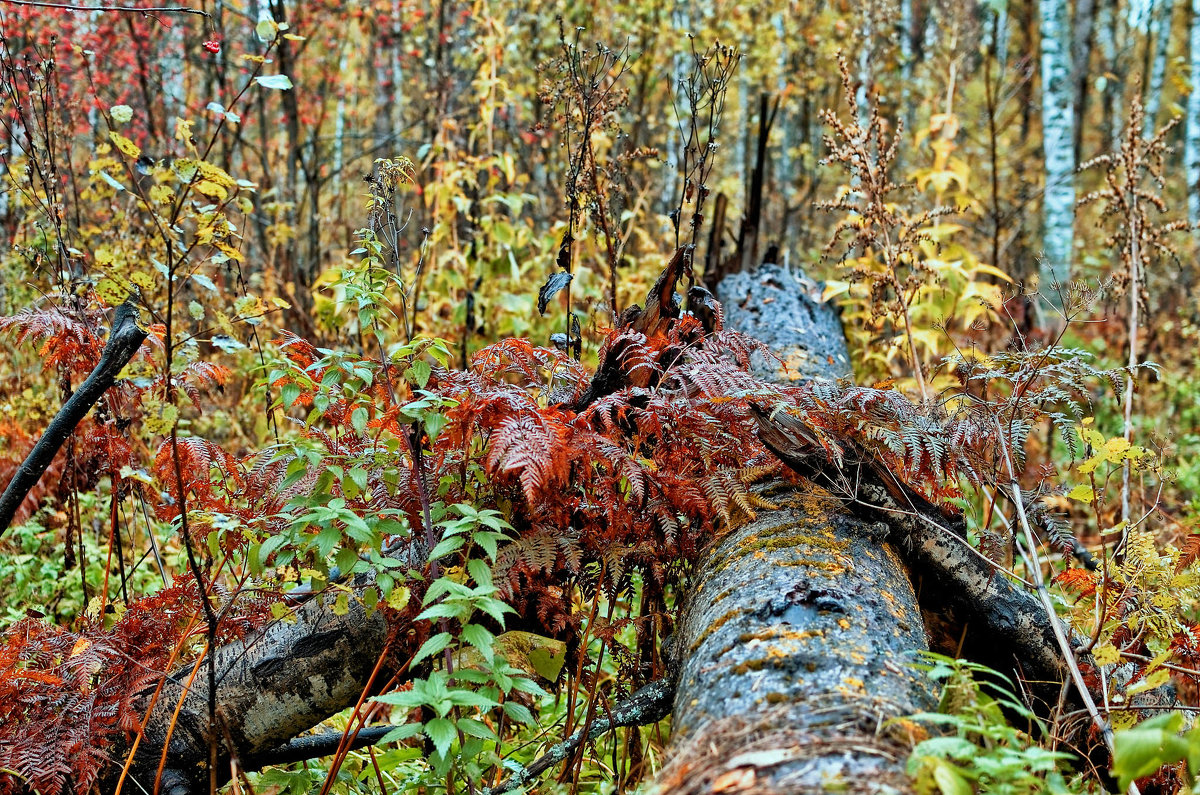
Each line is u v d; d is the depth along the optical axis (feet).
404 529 7.27
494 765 7.88
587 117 13.38
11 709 7.52
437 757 6.86
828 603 6.75
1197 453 17.04
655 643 8.63
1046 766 5.09
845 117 34.01
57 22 25.63
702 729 5.87
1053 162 28.19
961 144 34.71
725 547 8.16
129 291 7.61
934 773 4.80
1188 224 14.14
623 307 18.45
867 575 7.37
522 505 8.15
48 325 9.07
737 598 7.18
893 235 17.31
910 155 32.42
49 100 12.91
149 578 11.89
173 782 7.83
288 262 21.68
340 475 7.45
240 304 7.82
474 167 19.86
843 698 5.73
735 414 8.32
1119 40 50.85
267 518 7.54
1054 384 8.54
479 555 7.94
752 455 9.07
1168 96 42.73
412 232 26.07
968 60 35.47
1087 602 8.99
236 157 32.27
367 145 39.81
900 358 18.08
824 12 36.60
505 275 19.15
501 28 21.17
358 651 8.00
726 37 31.04
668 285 9.75
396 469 7.80
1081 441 8.66
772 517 8.31
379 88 41.68
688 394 8.57
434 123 25.49
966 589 8.32
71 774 7.35
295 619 7.94
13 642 7.83
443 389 7.89
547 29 26.30
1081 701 8.16
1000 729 5.22
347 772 8.02
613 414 8.77
